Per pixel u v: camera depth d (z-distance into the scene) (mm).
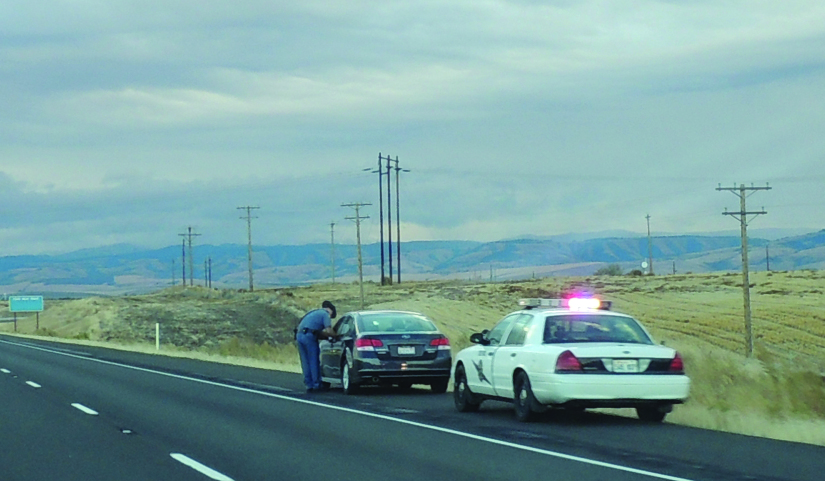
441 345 20828
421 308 81750
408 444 13062
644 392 14242
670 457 11570
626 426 14742
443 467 11156
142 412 17625
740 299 82000
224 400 19844
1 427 15484
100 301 111188
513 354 15383
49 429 15211
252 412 17422
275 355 37188
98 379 26297
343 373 21266
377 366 20391
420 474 10734
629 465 11008
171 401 19719
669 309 76875
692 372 20031
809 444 12672
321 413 17125
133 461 11969
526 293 93500
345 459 11891
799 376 17266
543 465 11133
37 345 55594
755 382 18391
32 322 114750
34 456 12430
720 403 16469
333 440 13586
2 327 117062
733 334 59906
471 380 16969
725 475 10305
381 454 12234
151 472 11164
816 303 76312
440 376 20688
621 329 15258
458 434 13969
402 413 17000
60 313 110500
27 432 14844
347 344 21094
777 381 17766
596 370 14234
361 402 19172
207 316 89125
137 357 39656
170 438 14055
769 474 10352
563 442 12969
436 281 119750
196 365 33125
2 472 11242
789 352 52000
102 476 10938
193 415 17062
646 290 92875
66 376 27594
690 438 13297
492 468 11000
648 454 11828
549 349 14547
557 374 14250
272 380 25562
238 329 81000
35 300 111188
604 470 10711
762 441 12969
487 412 17125
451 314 77250
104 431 14930
